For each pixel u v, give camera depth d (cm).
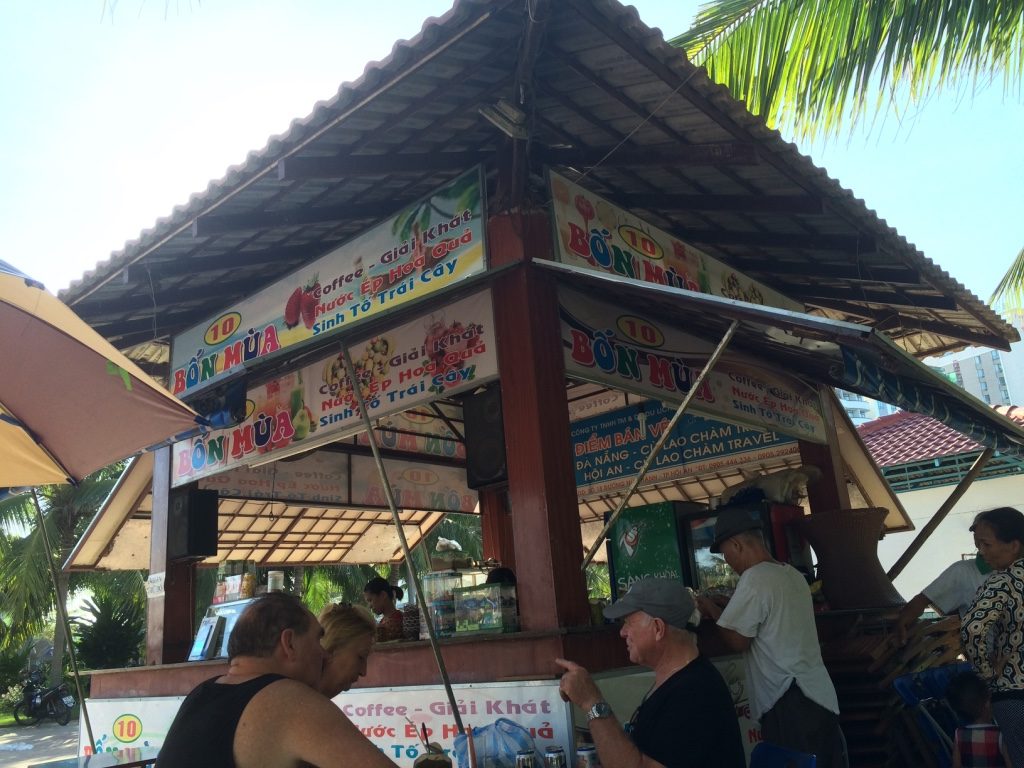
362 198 499
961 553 1268
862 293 698
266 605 248
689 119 438
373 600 671
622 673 402
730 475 932
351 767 205
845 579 597
